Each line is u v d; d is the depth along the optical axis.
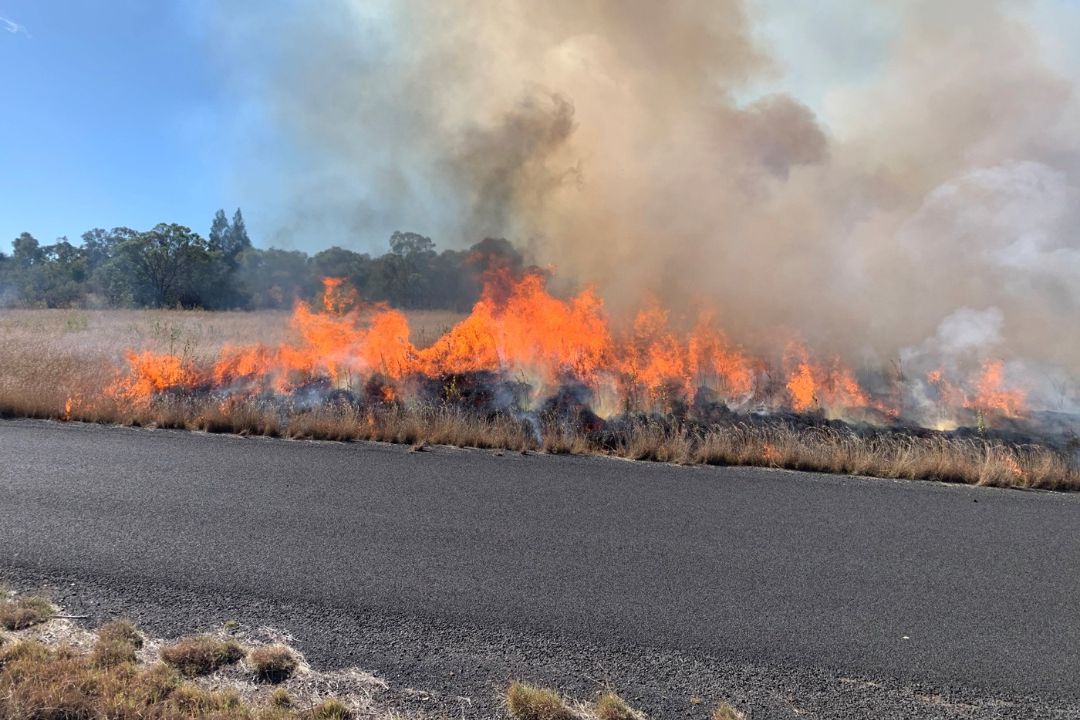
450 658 3.12
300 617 3.46
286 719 2.55
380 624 3.42
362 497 5.52
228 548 4.34
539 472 6.50
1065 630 3.59
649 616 3.60
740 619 3.60
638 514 5.29
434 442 7.67
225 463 6.48
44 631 3.20
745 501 5.72
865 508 5.61
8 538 4.36
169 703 2.58
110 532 4.55
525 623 3.48
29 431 7.67
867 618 3.66
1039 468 6.61
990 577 4.24
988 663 3.24
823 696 2.93
